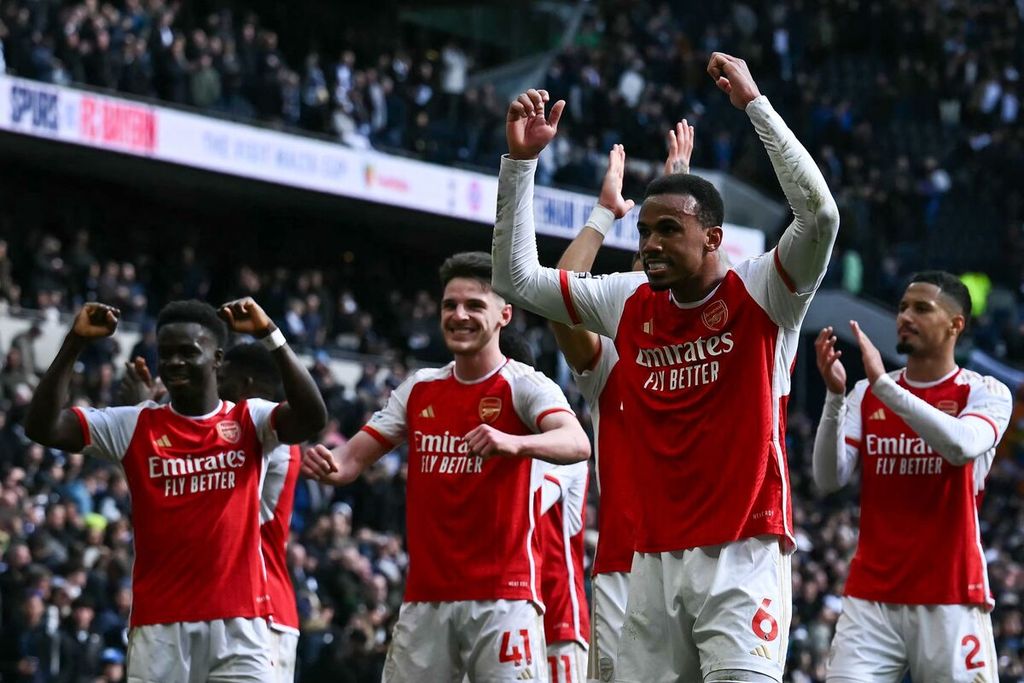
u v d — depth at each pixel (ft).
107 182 114.52
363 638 64.18
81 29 98.73
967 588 36.27
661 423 27.02
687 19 154.40
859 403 37.52
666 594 26.96
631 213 122.83
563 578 36.96
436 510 32.48
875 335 132.36
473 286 32.50
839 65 153.28
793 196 25.50
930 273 37.52
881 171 146.10
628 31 142.72
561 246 122.83
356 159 112.06
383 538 75.61
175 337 33.35
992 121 151.53
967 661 36.14
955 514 36.40
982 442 35.24
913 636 36.50
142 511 33.50
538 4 144.97
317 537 73.00
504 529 32.19
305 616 65.00
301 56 131.34
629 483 32.76
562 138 120.37
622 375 27.73
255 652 33.58
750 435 26.37
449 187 117.91
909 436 36.63
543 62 139.54
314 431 33.58
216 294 116.98
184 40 106.22
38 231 102.73
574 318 28.04
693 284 26.68
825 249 25.71
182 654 33.22
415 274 132.36
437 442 32.65
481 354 32.81
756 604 26.18
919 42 152.76
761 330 26.40
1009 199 144.25
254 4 128.77
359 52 131.34
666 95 133.90
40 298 94.07
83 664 59.82
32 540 64.44
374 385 98.32
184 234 116.88
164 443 33.53
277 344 32.60
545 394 32.19
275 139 107.55
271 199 118.01
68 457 73.77
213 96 104.58
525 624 32.14
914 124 150.20
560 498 37.06
